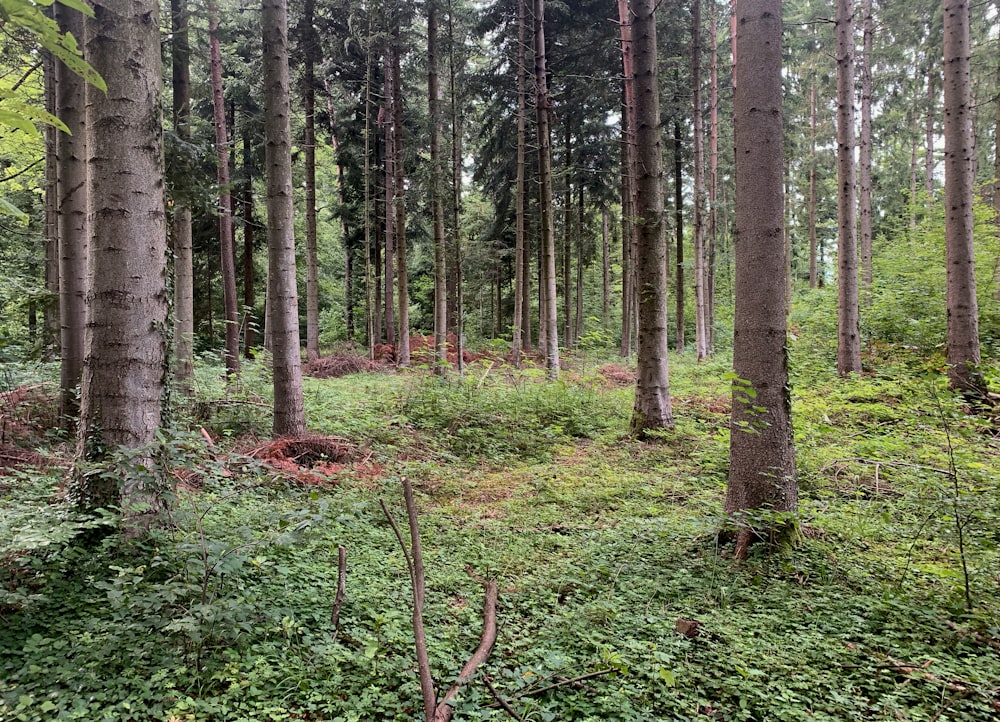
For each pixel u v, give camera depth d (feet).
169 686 9.99
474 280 92.27
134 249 14.07
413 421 34.35
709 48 59.16
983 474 16.93
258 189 66.85
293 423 27.68
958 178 30.40
